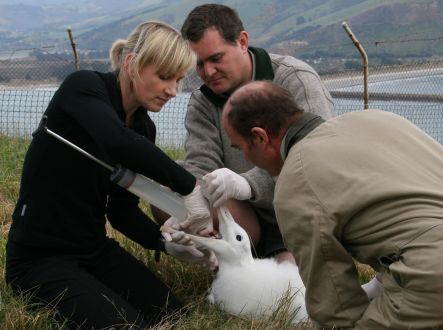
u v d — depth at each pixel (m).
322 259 2.42
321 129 2.53
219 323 3.18
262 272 3.26
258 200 3.57
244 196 3.51
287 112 2.58
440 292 2.20
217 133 4.00
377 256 2.40
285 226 2.48
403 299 2.30
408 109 10.16
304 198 2.41
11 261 3.19
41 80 9.74
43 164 3.09
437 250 2.21
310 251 2.44
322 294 2.48
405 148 2.47
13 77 9.75
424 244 2.24
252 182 3.54
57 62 9.66
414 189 2.32
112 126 2.90
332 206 2.35
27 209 3.12
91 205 3.21
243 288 3.22
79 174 3.12
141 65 2.98
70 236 3.19
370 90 10.92
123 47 3.12
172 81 3.06
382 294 2.44
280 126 2.58
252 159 2.71
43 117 2.94
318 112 3.75
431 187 2.36
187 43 3.07
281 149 2.59
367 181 2.35
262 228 3.92
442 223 2.25
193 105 4.07
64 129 3.08
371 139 2.46
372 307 2.43
